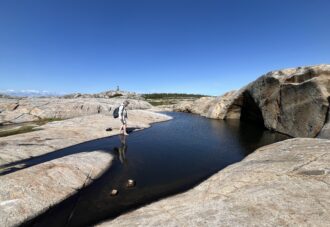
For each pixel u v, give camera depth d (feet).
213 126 96.84
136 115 116.06
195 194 29.76
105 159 48.01
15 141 58.13
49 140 61.46
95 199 32.63
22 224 26.58
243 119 117.39
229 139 70.74
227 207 23.24
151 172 43.09
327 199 21.42
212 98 156.15
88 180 38.17
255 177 28.53
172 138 72.64
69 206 30.68
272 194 23.81
